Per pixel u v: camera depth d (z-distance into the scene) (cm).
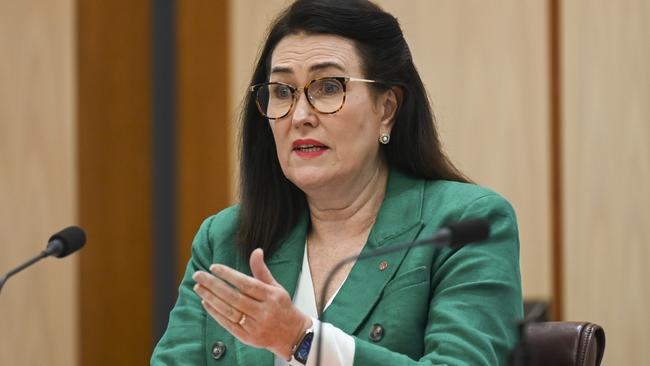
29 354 1680
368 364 724
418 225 843
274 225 898
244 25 1675
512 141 1659
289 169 852
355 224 882
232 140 1664
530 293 1664
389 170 906
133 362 1681
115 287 1681
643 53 1642
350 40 852
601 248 1655
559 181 1656
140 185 1681
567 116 1650
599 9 1647
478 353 746
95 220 1681
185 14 1681
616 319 1656
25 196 1686
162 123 1680
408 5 1677
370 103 857
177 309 891
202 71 1678
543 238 1661
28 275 1683
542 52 1655
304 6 857
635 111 1642
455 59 1669
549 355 804
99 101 1681
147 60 1681
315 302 852
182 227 1680
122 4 1680
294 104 846
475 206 835
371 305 813
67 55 1677
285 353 711
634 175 1647
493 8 1664
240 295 691
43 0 1681
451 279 799
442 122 1659
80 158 1677
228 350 845
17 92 1686
